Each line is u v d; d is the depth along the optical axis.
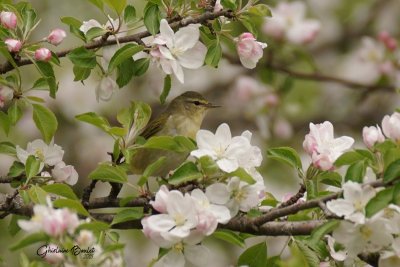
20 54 10.47
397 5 22.45
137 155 12.62
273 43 18.45
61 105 20.05
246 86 19.61
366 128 9.04
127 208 9.34
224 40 11.79
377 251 9.01
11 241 15.98
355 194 8.49
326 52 22.69
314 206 9.01
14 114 10.71
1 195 10.88
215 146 9.30
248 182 9.07
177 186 9.66
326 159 9.27
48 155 10.92
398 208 8.55
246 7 10.41
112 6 10.21
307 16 22.41
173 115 14.48
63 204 9.01
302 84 20.95
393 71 20.41
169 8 10.47
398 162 8.37
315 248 9.65
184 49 10.15
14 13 10.40
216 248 17.50
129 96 20.25
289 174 18.64
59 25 19.83
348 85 19.84
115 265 8.05
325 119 21.45
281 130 19.80
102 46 10.52
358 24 22.47
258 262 10.00
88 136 19.95
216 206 9.01
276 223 9.53
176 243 8.95
